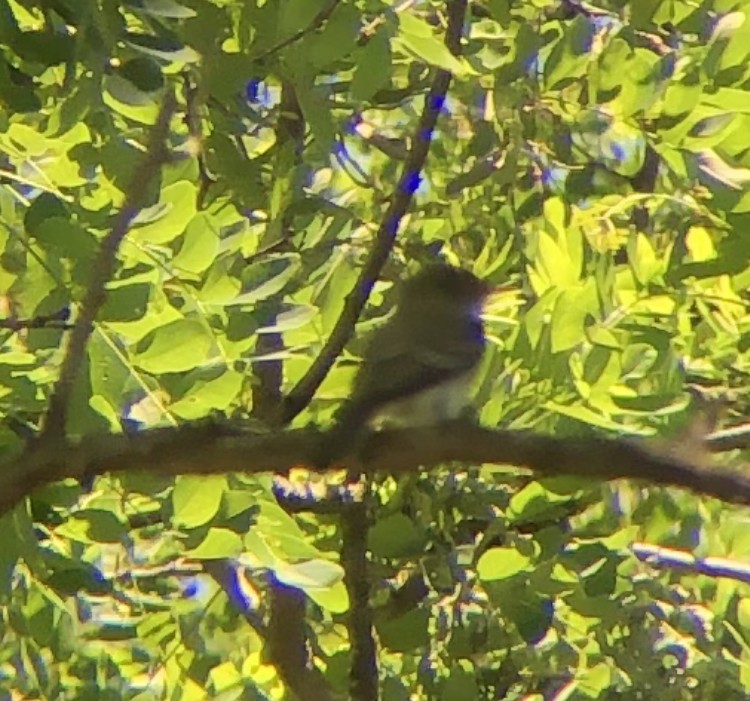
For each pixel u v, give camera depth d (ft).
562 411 19.97
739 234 20.21
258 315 18.10
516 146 25.80
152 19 15.23
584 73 22.50
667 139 20.39
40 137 18.85
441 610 26.02
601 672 26.53
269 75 18.34
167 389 17.31
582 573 23.38
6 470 15.64
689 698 26.71
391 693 26.48
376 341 24.53
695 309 25.13
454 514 25.48
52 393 16.07
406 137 28.07
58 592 21.12
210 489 16.76
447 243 29.19
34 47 14.97
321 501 24.06
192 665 27.12
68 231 16.71
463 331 25.30
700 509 24.09
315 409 21.67
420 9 21.97
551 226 22.18
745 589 26.02
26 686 25.09
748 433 20.13
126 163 18.16
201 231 17.63
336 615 25.22
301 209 21.33
